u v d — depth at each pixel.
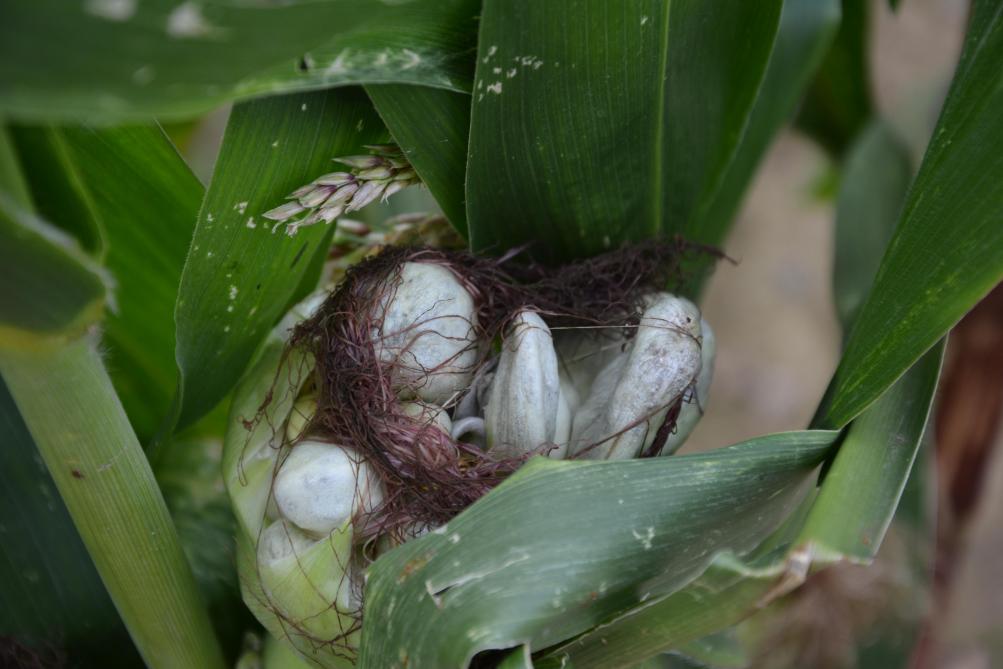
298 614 0.58
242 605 0.66
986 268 0.57
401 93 0.59
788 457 0.58
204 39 0.50
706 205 0.68
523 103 0.60
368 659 0.56
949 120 0.58
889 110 0.81
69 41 0.49
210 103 0.50
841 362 0.61
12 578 0.64
